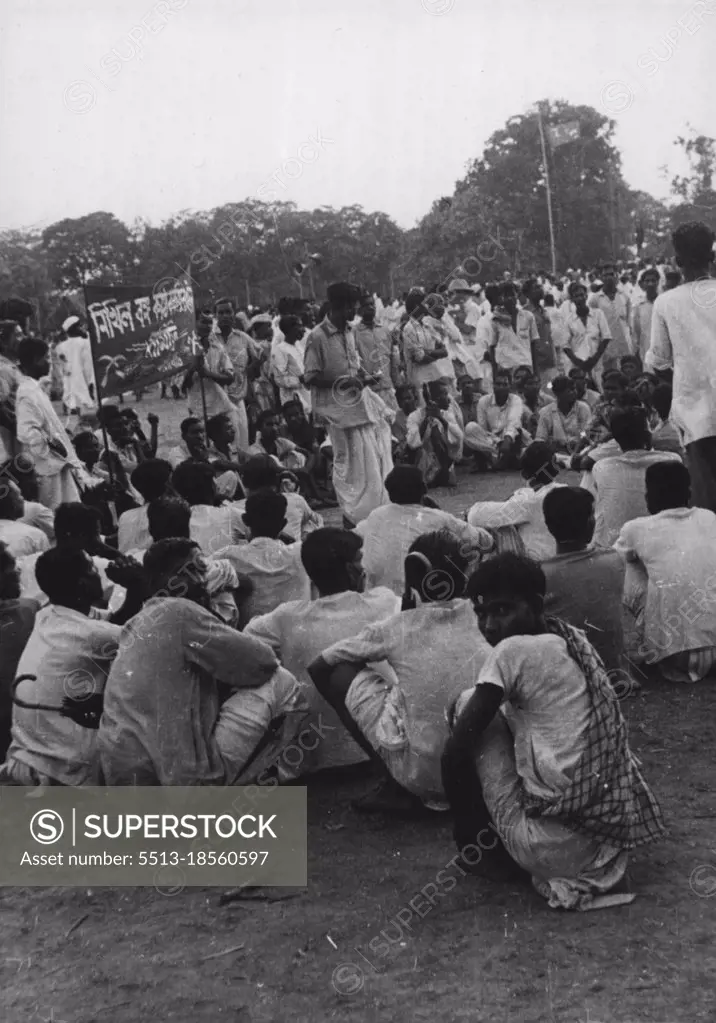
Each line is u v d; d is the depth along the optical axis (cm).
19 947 375
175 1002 334
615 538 664
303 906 387
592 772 367
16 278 2658
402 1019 315
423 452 1209
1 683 509
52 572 488
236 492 943
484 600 393
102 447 986
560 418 1269
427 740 438
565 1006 315
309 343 973
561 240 4291
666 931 351
